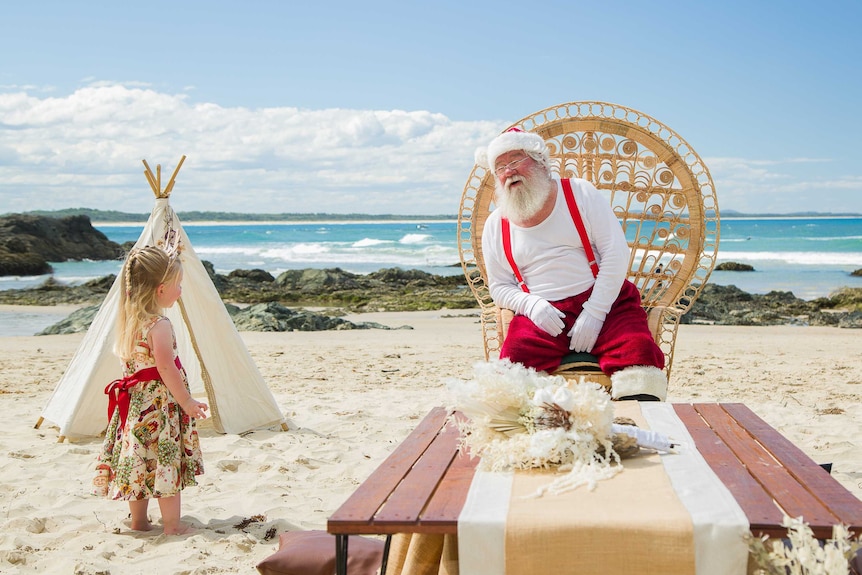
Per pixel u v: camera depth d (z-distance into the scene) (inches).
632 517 90.8
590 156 226.5
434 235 2603.3
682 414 144.3
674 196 222.2
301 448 243.3
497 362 123.3
